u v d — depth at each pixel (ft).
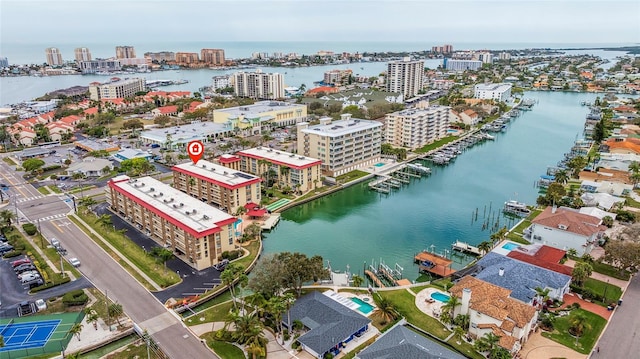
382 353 303.27
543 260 443.73
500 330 325.62
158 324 361.10
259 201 643.04
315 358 319.27
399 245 540.52
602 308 383.04
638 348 329.72
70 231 538.88
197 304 393.70
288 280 376.89
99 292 406.00
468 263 492.54
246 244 517.55
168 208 510.58
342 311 356.59
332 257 508.53
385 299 373.81
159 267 453.58
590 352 325.21
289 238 559.38
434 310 379.55
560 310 377.71
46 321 359.66
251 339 314.76
